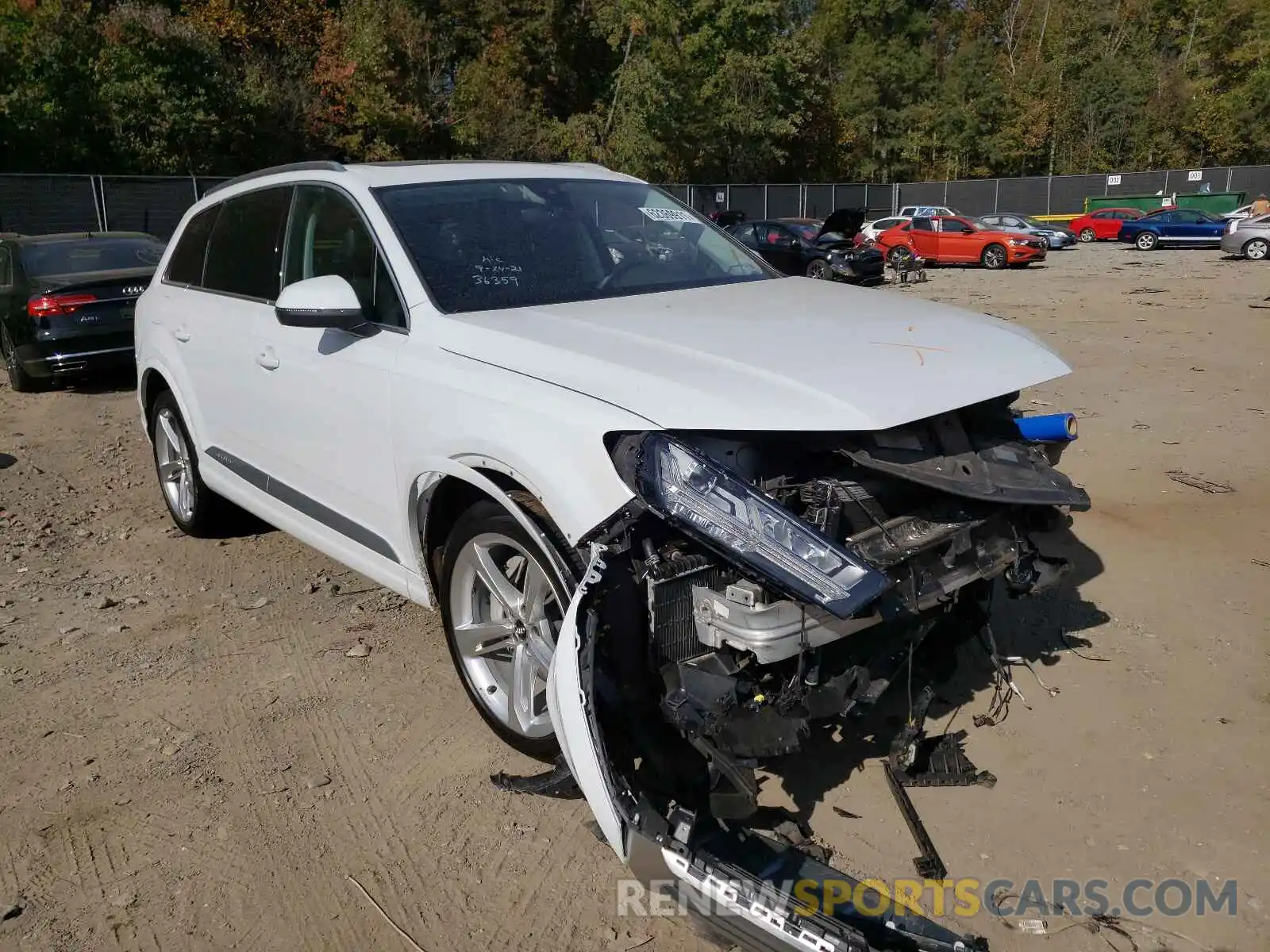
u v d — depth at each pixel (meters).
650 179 40.34
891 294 3.85
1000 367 2.91
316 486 3.91
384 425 3.38
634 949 2.50
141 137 30.16
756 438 2.59
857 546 2.60
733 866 2.25
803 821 2.90
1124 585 4.50
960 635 3.37
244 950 2.55
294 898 2.72
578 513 2.57
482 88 40.47
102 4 33.16
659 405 2.55
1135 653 3.87
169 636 4.31
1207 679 3.66
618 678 2.50
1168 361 10.09
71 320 9.52
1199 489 5.79
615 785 2.31
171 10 36.84
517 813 3.06
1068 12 61.97
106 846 2.96
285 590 4.76
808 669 2.56
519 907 2.67
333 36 37.75
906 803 2.92
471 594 3.26
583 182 4.26
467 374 3.04
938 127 58.56
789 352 2.85
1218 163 58.06
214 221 4.86
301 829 3.01
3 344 10.52
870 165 57.44
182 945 2.57
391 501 3.45
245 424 4.35
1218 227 31.83
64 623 4.47
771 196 41.12
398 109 37.19
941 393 2.70
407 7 42.06
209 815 3.08
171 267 5.27
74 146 28.48
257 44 38.50
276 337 4.01
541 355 2.93
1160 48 64.69
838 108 54.06
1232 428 7.15
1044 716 3.44
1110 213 37.88
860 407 2.55
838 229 23.89
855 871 2.70
